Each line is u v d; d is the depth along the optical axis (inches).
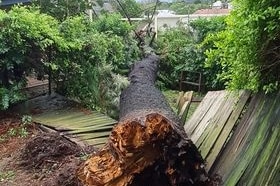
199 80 397.7
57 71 288.4
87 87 285.7
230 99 168.9
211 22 398.0
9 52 253.4
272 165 114.2
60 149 179.8
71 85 290.5
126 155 116.0
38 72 278.2
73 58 284.2
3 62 251.6
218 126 157.5
